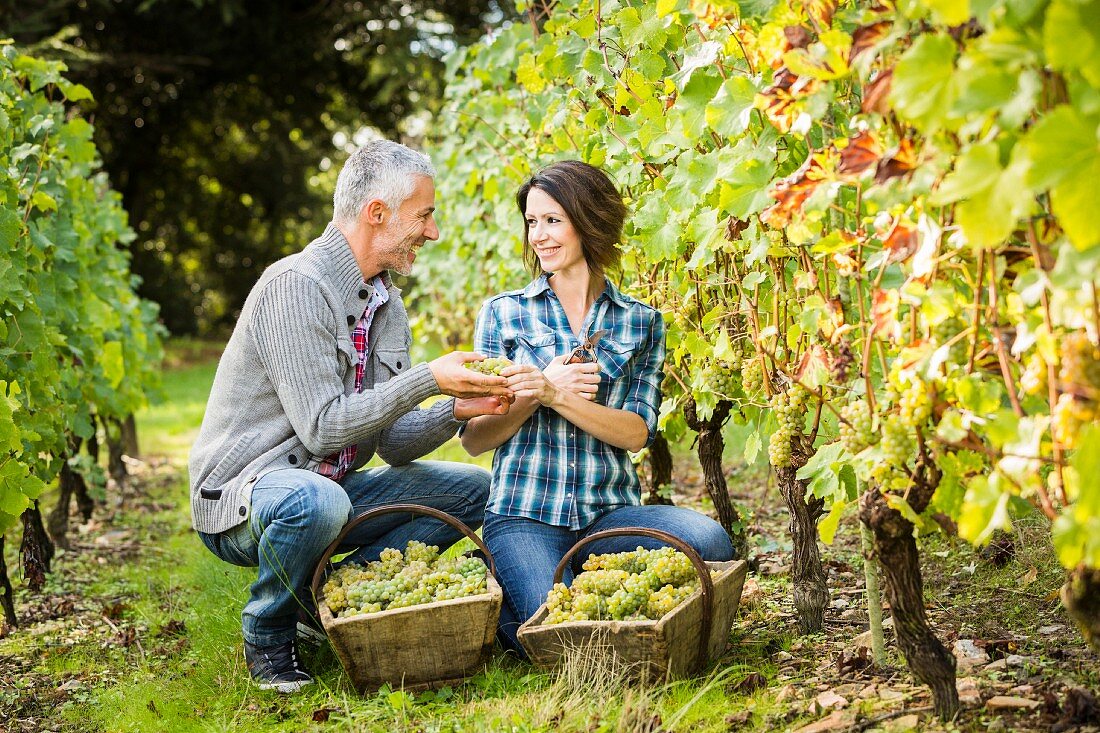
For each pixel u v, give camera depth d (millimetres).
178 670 3092
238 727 2596
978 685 2332
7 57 4227
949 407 2004
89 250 5645
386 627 2562
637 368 3133
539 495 2973
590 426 2910
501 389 2840
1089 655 2473
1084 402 1636
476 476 3266
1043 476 2107
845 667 2564
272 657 2848
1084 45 1377
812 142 2420
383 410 2844
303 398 2869
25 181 4160
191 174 20531
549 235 3014
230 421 2984
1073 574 1858
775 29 2119
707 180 2643
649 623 2412
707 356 3059
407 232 3039
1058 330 1753
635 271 3645
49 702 2941
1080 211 1409
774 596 3330
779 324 2748
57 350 4543
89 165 5711
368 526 3168
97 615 3832
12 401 3162
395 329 3219
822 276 2484
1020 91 1514
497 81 5496
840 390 2457
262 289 2930
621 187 3592
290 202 21234
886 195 1893
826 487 2469
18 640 3566
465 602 2574
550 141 4480
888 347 2314
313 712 2631
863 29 1856
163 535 5219
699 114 2639
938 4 1539
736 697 2488
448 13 15602
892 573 2189
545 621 2605
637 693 2426
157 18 16234
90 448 5547
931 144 1799
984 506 1779
